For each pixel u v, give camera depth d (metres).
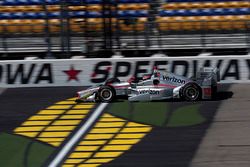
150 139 42.88
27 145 43.34
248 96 51.53
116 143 42.53
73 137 44.28
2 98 54.78
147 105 50.03
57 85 58.34
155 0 67.44
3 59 62.66
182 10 66.75
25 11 68.75
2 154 42.03
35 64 58.25
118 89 51.38
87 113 49.09
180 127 44.78
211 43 60.03
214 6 66.44
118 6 67.19
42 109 50.78
